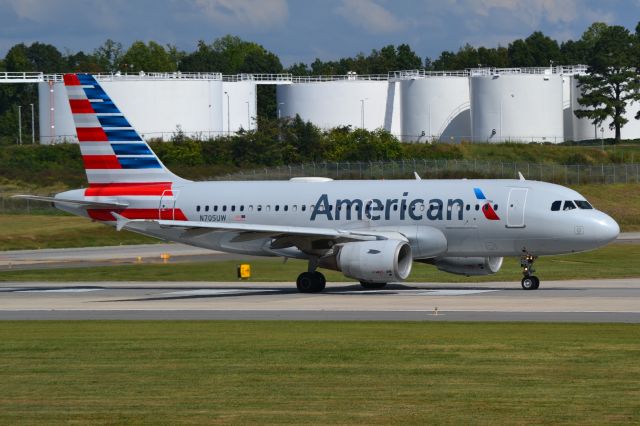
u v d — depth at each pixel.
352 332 118.12
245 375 90.69
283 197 187.88
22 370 95.12
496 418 73.19
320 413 75.44
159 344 110.12
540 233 171.38
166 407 78.38
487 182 177.88
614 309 139.50
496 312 138.00
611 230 170.25
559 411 75.06
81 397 82.56
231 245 189.50
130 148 195.62
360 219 181.25
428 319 131.62
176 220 189.50
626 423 71.31
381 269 168.12
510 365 93.44
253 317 139.00
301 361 97.31
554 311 138.00
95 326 130.25
